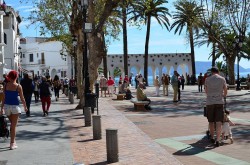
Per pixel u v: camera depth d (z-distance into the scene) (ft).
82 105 66.13
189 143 31.94
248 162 24.80
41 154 27.96
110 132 25.23
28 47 255.70
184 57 237.45
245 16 119.55
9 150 29.53
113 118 51.03
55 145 31.53
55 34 117.91
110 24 116.37
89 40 63.87
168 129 40.16
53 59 243.60
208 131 33.65
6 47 161.07
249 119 47.09
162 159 25.91
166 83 102.47
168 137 35.14
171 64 236.02
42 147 30.68
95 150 29.27
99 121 34.58
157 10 178.40
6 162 25.27
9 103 29.81
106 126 42.96
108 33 124.98
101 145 31.32
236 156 26.63
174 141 33.01
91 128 41.55
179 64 237.66
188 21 179.22
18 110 29.96
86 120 43.45
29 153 28.32
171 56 235.61
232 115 51.88
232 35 163.73
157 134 37.06
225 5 120.78
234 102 75.00
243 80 170.09
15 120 30.14
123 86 97.91
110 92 111.65
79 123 45.96
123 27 165.48
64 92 130.72
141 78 141.59
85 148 30.12
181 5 186.09
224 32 163.63
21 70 190.60
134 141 33.12
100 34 64.34
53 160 25.89
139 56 229.25
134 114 56.29
